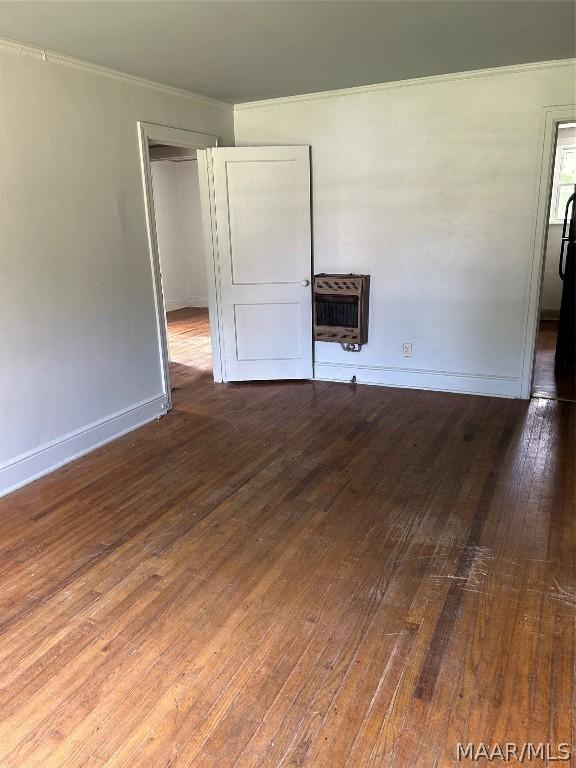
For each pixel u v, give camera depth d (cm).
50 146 321
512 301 425
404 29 301
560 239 715
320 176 463
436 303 450
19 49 298
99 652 195
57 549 258
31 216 314
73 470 340
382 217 450
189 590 227
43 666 190
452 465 331
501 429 383
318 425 401
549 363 545
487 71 388
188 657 192
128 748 160
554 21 294
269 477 323
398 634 200
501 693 174
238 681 182
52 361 336
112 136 362
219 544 258
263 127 473
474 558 242
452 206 425
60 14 262
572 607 211
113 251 373
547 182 393
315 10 270
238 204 460
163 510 290
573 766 152
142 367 410
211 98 448
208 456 355
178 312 912
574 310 511
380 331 477
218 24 284
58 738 163
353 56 350
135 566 243
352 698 174
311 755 156
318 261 483
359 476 321
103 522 280
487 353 444
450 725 164
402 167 434
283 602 218
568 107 374
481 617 207
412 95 416
